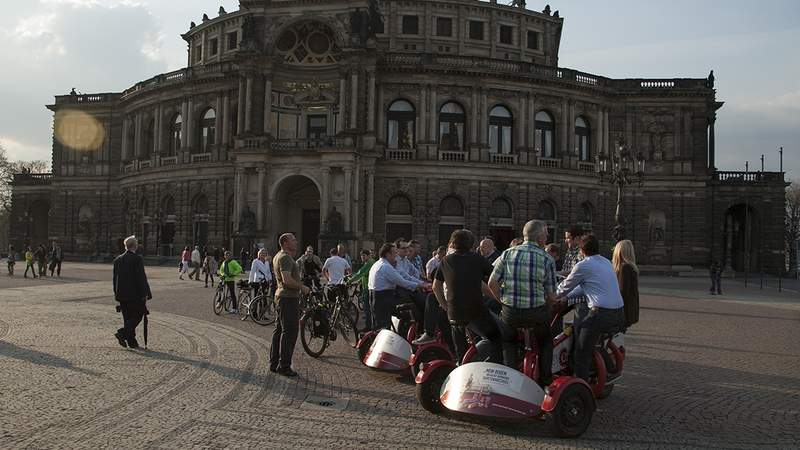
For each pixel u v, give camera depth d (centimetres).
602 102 7381
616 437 1162
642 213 7450
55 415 1196
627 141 7481
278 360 1641
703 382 1634
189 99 7400
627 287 1422
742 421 1277
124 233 8425
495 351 1272
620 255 1460
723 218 7831
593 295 1264
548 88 7056
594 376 1341
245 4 6500
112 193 8581
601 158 5281
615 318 1263
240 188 6372
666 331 2589
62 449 1009
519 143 6931
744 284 6266
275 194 6384
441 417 1277
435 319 1711
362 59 6341
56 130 8788
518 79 6912
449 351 1531
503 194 6838
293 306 1616
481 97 6831
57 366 1627
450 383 1220
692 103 7444
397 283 1812
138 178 7969
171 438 1081
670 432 1197
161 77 7712
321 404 1342
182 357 1797
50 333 2159
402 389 1503
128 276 1897
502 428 1206
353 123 6284
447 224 6788
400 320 1797
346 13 6412
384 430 1172
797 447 1115
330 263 2531
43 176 9750
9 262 5575
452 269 1292
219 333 2297
